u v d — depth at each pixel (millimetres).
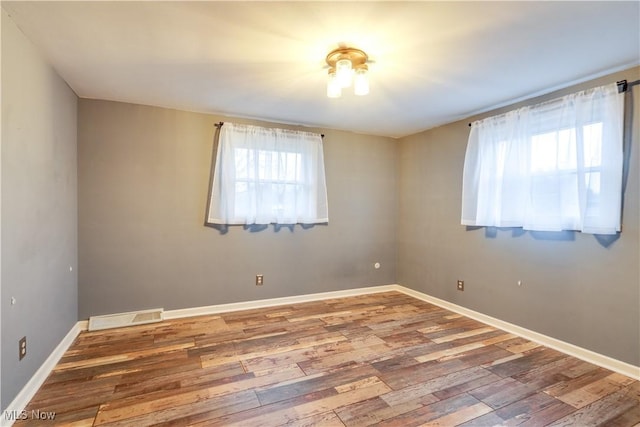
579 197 2592
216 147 3680
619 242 2436
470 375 2346
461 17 1818
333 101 3209
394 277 4770
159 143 3432
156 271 3434
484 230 3490
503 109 3328
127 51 2232
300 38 2055
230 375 2307
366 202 4590
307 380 2254
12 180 1840
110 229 3250
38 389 2098
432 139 4219
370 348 2785
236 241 3787
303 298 4188
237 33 2002
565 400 2055
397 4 1705
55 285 2502
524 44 2109
